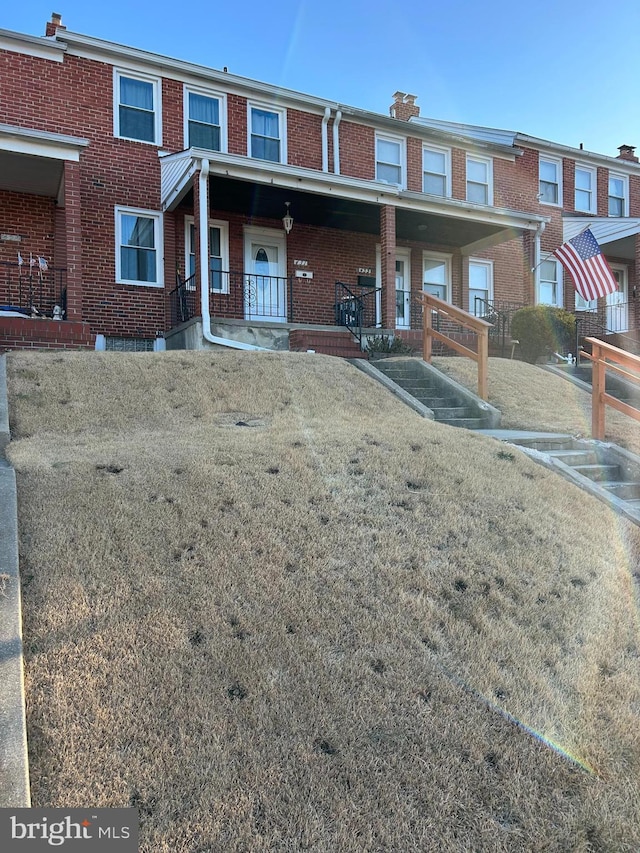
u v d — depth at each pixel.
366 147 14.01
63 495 3.79
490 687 2.66
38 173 10.13
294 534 3.63
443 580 3.38
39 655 2.48
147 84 11.95
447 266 15.27
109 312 11.38
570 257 12.40
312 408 6.85
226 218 12.51
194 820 1.96
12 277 10.80
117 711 2.29
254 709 2.38
